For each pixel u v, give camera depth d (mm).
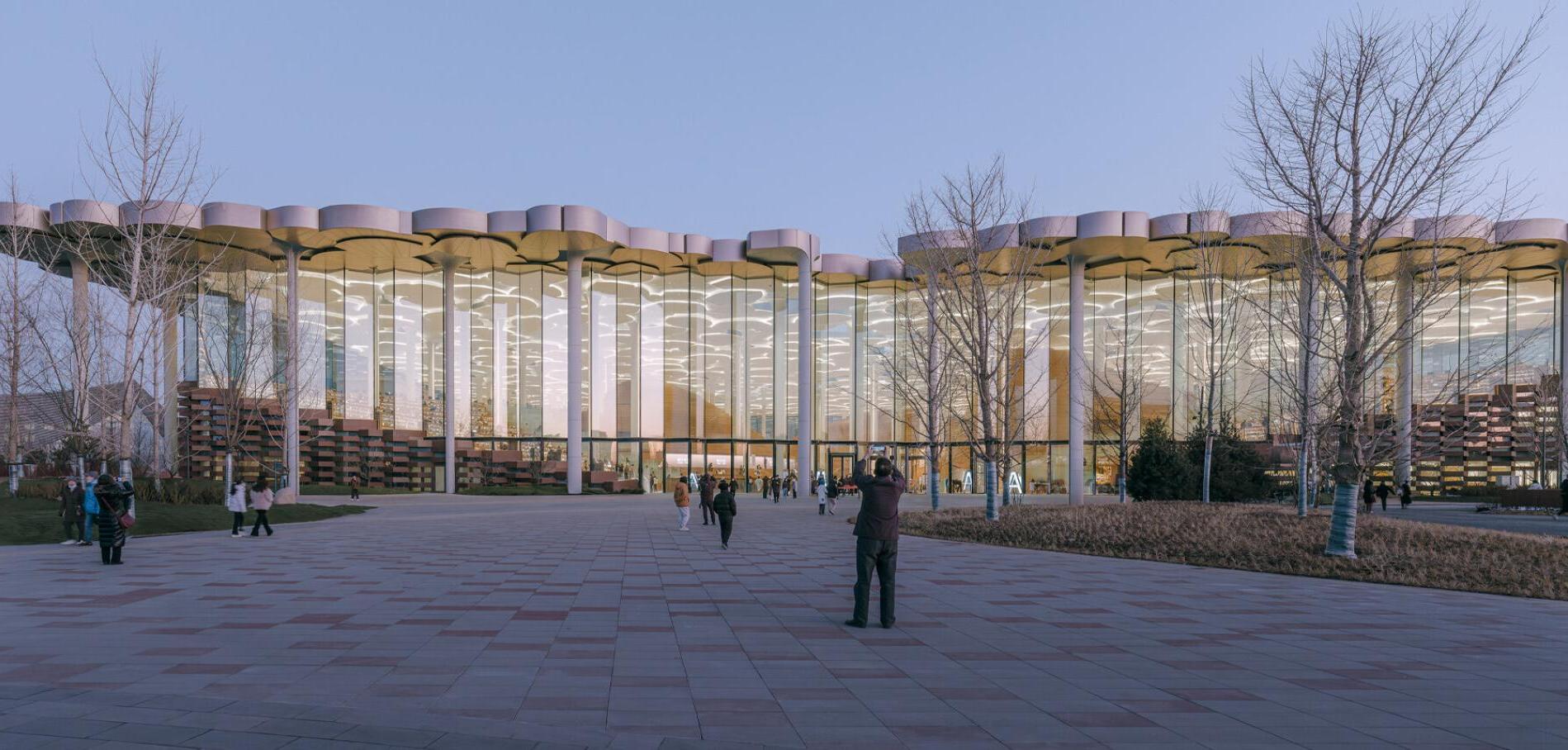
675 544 18875
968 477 52312
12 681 6023
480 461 50062
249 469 45344
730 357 52625
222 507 27141
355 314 50688
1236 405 41156
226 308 46438
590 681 6246
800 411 45625
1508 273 46656
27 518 20188
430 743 4570
